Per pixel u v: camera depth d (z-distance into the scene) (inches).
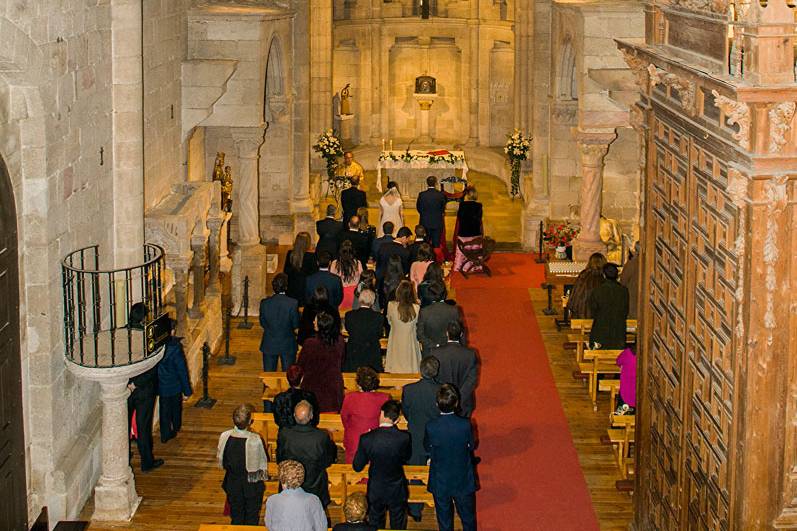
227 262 754.2
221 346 721.0
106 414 488.7
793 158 310.5
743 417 331.6
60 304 478.3
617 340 619.5
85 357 477.4
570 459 559.5
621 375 542.9
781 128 309.1
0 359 427.2
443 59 1246.9
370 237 759.7
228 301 692.1
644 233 449.4
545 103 952.3
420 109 1239.5
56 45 457.4
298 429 434.3
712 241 358.3
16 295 445.7
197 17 742.5
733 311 335.3
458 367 504.4
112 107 540.4
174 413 569.3
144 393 530.0
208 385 655.8
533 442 578.9
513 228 1026.7
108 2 529.7
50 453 474.0
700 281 372.8
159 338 484.4
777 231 317.7
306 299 617.3
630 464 534.3
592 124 799.7
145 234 627.5
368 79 1234.6
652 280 443.2
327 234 733.3
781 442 332.5
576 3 786.2
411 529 496.4
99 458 527.5
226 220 757.3
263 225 935.0
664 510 427.2
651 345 449.1
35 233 455.8
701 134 359.9
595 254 679.1
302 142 947.3
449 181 989.8
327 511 505.7
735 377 335.0
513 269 897.5
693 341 383.6
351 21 1216.8
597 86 788.6
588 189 832.3
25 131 446.9
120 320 550.0
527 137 1095.0
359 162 1201.4
